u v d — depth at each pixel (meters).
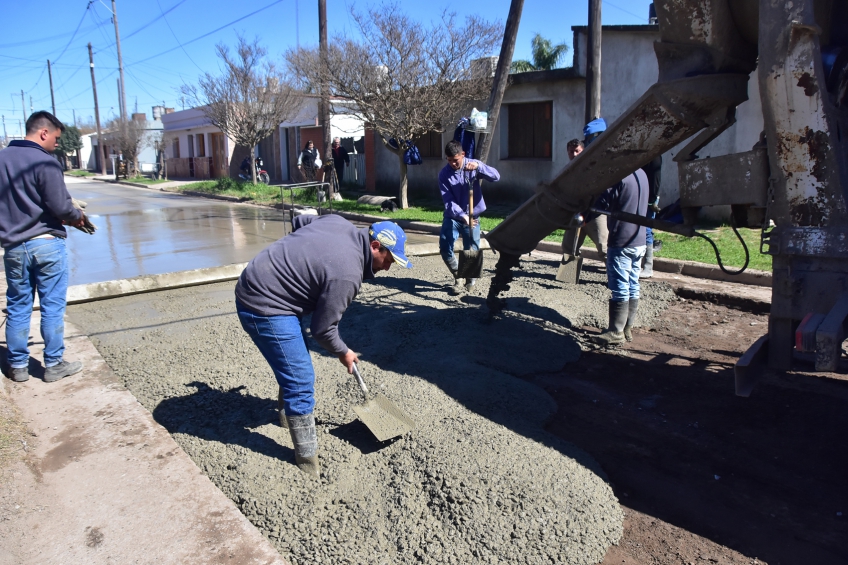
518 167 15.87
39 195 4.15
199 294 7.36
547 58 29.53
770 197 3.39
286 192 21.31
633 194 5.13
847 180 3.22
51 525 2.85
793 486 3.43
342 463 3.42
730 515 3.20
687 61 3.79
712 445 3.87
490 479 3.18
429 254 9.78
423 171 18.67
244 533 2.82
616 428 4.09
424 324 5.82
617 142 4.22
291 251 3.14
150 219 15.95
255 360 4.95
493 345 5.25
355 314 6.35
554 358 5.20
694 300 7.14
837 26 3.63
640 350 5.52
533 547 2.82
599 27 10.72
